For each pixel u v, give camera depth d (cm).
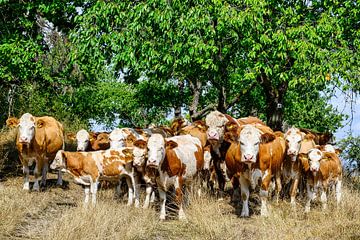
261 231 1045
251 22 1478
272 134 1155
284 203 1263
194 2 1480
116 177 1241
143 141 1164
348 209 1172
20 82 1795
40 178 1391
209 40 1504
